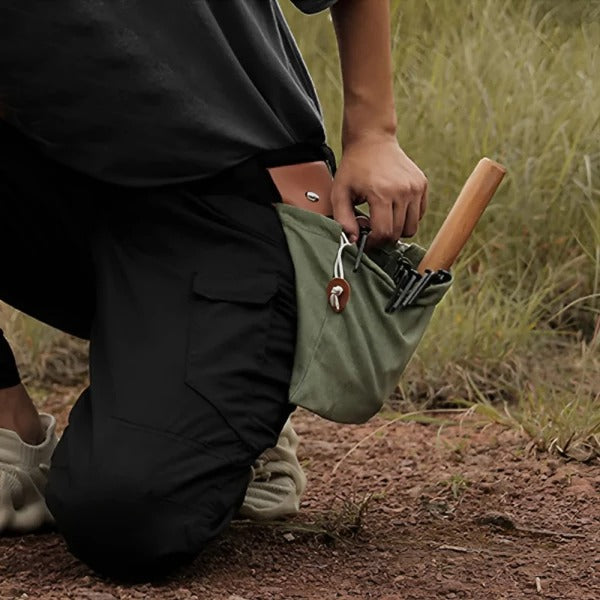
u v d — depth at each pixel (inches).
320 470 185.5
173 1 132.3
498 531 156.6
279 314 136.3
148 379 130.9
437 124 270.8
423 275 142.9
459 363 227.0
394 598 131.4
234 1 135.9
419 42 311.4
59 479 130.6
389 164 145.2
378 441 198.1
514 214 257.6
